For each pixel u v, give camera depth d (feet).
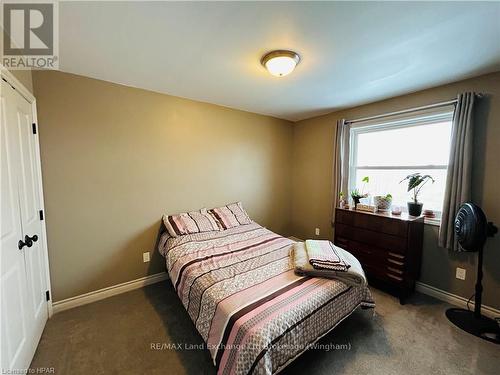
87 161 7.19
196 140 9.53
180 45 5.31
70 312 6.86
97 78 7.19
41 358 5.16
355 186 10.58
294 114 11.64
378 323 6.43
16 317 4.50
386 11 4.13
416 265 7.88
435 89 7.72
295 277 5.56
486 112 6.68
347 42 5.14
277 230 12.89
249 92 8.45
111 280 7.84
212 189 10.16
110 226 7.73
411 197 8.57
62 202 6.82
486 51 5.48
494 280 6.68
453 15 4.21
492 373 4.85
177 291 6.15
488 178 6.70
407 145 8.82
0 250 3.98
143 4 3.94
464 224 6.23
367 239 8.45
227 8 4.07
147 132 8.30
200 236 8.30
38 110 6.32
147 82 7.55
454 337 5.89
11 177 4.61
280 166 12.69
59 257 6.86
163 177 8.77
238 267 6.01
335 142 10.71
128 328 6.19
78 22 4.42
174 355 5.29
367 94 8.52
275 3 3.95
